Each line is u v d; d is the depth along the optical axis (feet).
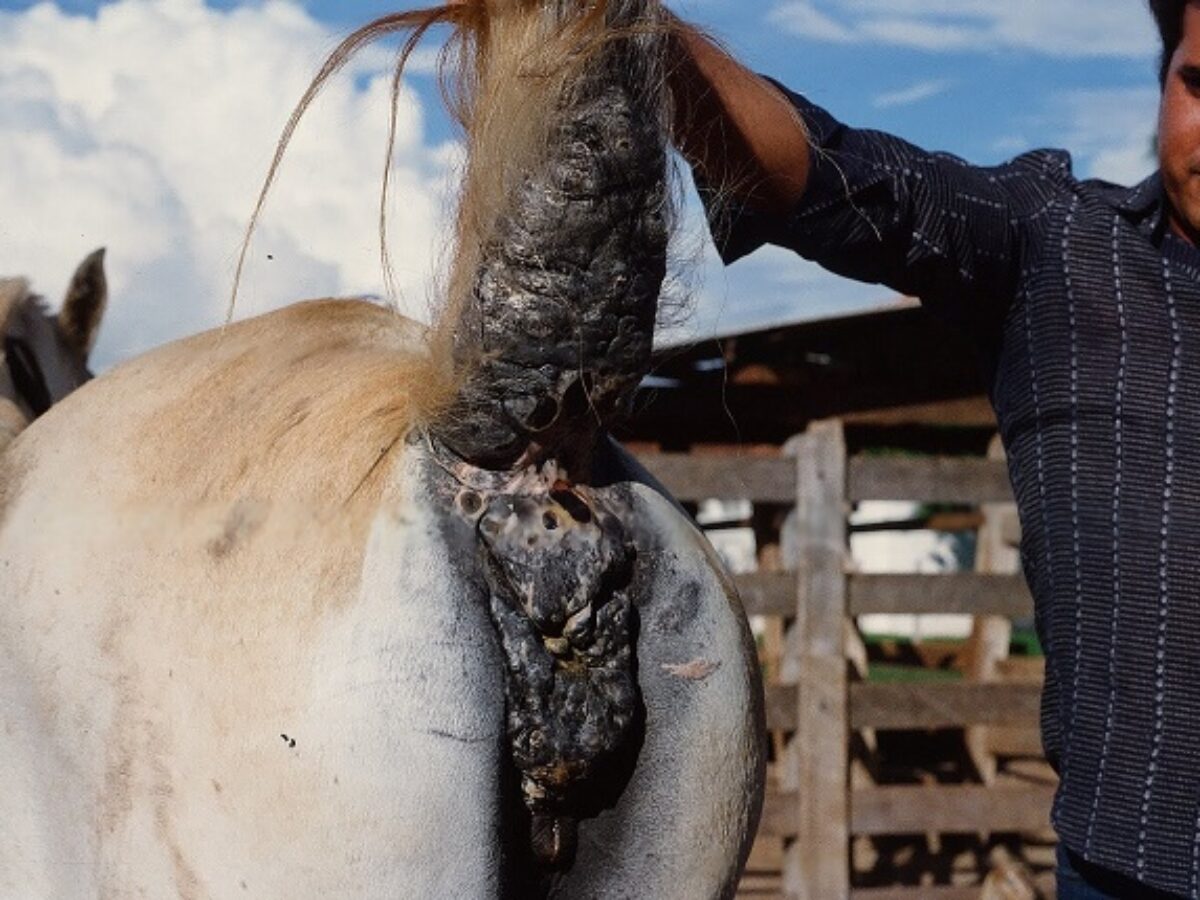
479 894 5.42
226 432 6.14
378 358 6.30
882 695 22.94
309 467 5.76
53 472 6.55
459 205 5.58
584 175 5.36
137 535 6.03
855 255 7.25
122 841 5.84
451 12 5.70
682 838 5.75
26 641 6.24
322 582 5.50
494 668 5.48
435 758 5.35
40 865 6.24
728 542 53.36
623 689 5.58
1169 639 7.02
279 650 5.48
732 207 6.83
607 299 5.40
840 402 26.99
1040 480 7.43
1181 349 7.11
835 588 22.58
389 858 5.34
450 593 5.47
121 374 6.93
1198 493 7.04
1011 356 7.59
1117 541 7.12
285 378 6.32
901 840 27.96
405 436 5.69
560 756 5.49
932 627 66.74
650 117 5.50
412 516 5.52
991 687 23.13
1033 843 27.76
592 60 5.39
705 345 25.40
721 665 5.80
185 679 5.67
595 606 5.57
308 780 5.37
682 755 5.73
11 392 9.71
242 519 5.76
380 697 5.35
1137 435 7.13
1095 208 7.38
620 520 5.75
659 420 27.37
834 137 7.09
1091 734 7.18
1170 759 7.00
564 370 5.42
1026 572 7.72
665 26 5.57
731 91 6.53
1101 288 7.25
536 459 5.62
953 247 7.32
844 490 22.70
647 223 5.45
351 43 5.80
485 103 5.50
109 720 5.89
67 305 10.79
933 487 22.94
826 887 22.50
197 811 5.61
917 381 26.99
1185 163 6.95
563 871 5.72
